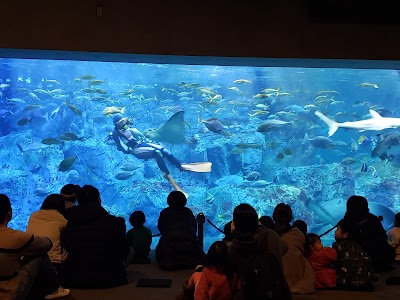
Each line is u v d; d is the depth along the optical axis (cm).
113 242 610
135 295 574
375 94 3678
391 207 2694
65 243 604
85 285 600
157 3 887
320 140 2611
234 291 462
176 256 730
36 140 2927
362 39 908
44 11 865
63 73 3344
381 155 2428
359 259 607
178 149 2820
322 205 2534
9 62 3184
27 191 2628
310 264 598
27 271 484
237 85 3469
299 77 3475
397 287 631
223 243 461
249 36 898
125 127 2212
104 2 877
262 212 2464
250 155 2942
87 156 2795
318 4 885
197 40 891
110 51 876
